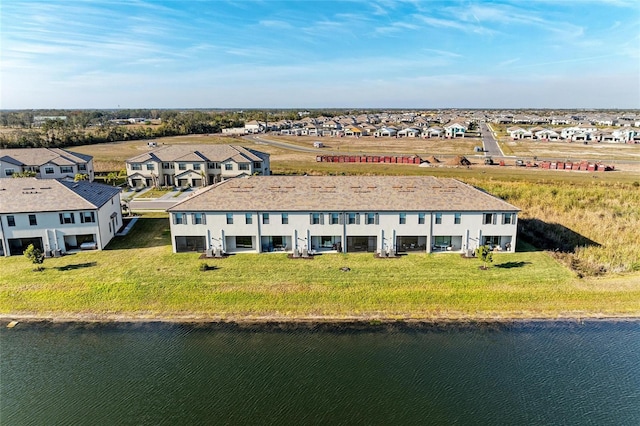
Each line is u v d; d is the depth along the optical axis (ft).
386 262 140.05
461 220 145.18
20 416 80.07
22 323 112.78
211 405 81.56
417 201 147.64
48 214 146.51
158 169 273.75
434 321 111.65
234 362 95.35
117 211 177.68
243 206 146.20
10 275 131.95
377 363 94.27
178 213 146.00
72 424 77.77
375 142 541.75
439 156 406.00
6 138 417.90
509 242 148.56
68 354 99.76
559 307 116.78
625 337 104.06
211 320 112.88
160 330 108.99
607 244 159.84
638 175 296.51
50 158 279.28
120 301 120.26
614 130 606.55
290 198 150.20
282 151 448.65
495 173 306.96
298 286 124.47
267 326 110.11
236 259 143.43
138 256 147.23
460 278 128.06
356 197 150.30
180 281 127.34
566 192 236.02
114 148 464.24
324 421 76.69
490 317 113.19
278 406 80.79
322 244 150.10
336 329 108.47
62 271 134.72
